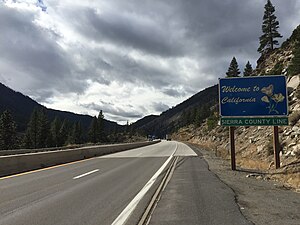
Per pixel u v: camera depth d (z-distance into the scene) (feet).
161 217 22.12
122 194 31.55
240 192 31.96
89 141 406.21
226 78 57.11
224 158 84.79
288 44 163.22
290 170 44.42
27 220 21.89
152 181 40.60
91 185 37.63
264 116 54.75
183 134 457.27
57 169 56.90
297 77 102.94
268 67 170.71
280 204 26.18
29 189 34.96
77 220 21.80
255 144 93.15
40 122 310.65
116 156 93.45
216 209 24.32
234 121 55.93
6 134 267.59
